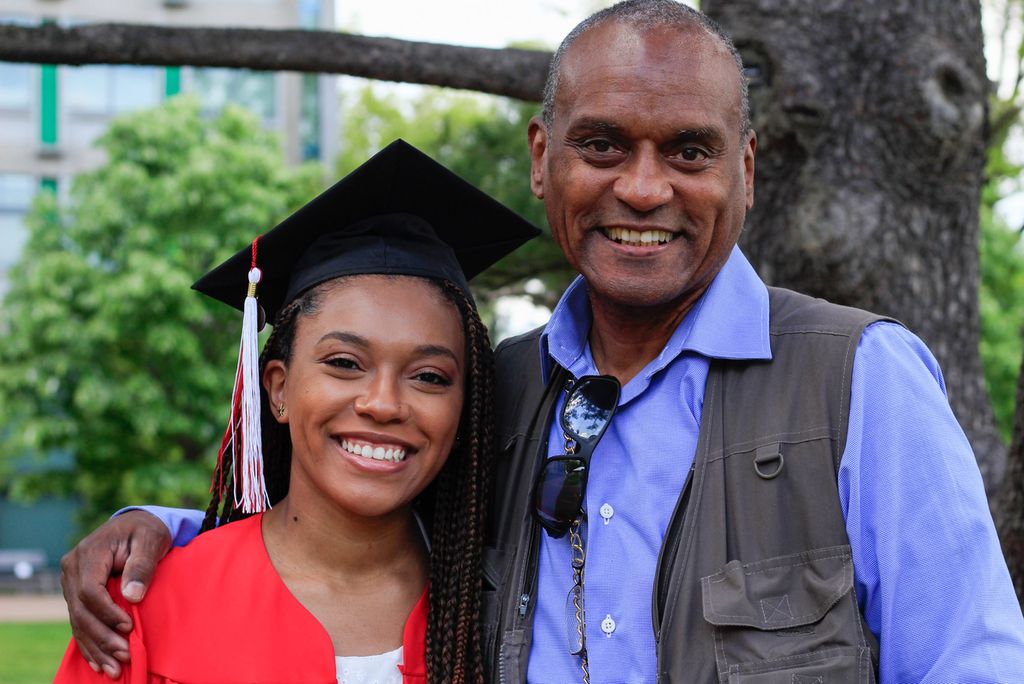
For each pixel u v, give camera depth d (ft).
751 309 6.67
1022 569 8.65
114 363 49.34
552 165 6.72
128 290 46.73
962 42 10.66
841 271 10.39
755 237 10.80
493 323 20.01
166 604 6.81
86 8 62.69
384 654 6.84
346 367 6.89
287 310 7.27
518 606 6.68
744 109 6.63
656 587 6.25
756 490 6.21
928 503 5.93
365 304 6.93
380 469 6.84
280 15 64.95
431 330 6.98
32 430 48.14
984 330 42.50
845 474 6.09
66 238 50.29
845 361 6.25
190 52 11.02
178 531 7.48
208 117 65.98
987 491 10.03
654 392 6.70
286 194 51.67
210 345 51.03
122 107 66.33
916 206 10.54
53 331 47.19
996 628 5.74
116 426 50.14
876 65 10.55
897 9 10.56
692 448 6.50
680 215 6.42
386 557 7.20
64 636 37.58
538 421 7.19
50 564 68.90
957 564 5.85
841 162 10.53
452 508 7.29
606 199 6.46
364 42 11.00
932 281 10.57
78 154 65.87
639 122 6.28
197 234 48.88
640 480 6.51
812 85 10.44
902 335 6.35
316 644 6.69
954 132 10.47
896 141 10.47
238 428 7.55
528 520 6.82
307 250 7.44
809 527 6.07
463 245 8.13
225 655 6.62
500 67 10.99
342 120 78.38
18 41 10.89
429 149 21.71
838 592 5.92
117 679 6.58
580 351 7.11
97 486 55.06
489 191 20.45
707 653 6.07
